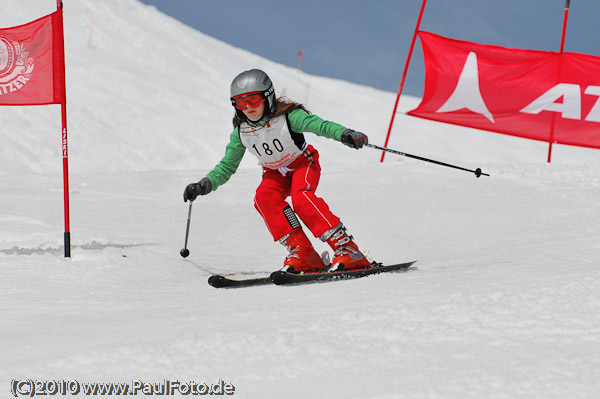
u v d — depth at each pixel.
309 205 12.58
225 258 17.00
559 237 17.06
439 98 37.50
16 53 16.86
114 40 129.25
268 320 8.31
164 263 15.66
